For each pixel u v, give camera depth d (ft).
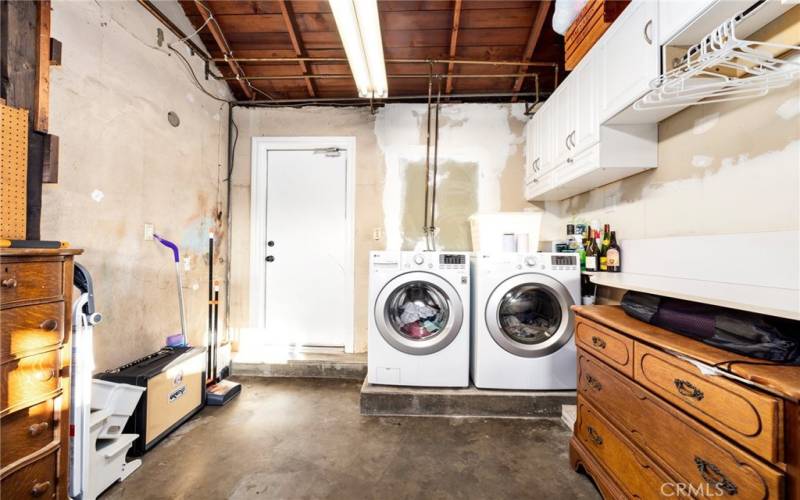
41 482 3.62
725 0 3.39
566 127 7.16
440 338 7.12
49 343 3.67
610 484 4.25
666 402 3.40
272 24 8.27
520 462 5.45
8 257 3.29
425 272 7.18
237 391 8.05
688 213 5.12
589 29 6.07
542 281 6.98
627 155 5.76
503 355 7.06
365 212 10.32
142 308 6.70
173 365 6.26
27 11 4.26
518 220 8.43
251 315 10.39
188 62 8.22
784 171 3.77
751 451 2.54
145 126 6.78
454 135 10.31
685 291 3.80
